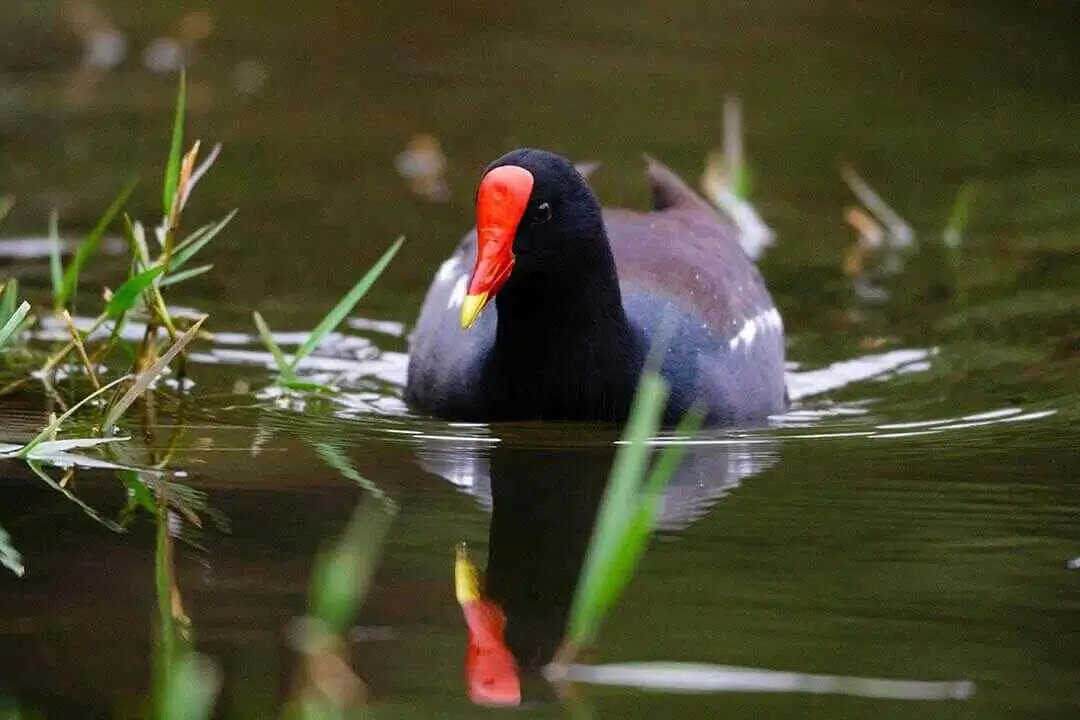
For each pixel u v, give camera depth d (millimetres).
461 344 10719
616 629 7086
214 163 15883
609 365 10250
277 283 13289
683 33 20547
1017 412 10633
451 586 7516
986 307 13062
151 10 20969
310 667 6629
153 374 9617
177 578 7531
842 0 21703
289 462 9375
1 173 15312
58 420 9398
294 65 19125
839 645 6926
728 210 14883
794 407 11109
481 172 15852
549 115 17469
